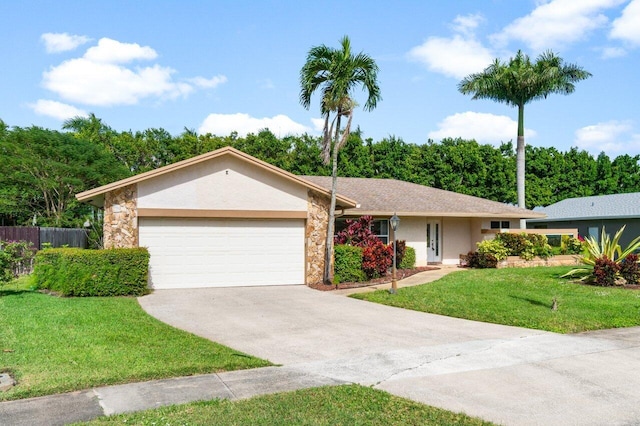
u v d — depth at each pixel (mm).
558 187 42781
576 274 18203
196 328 10133
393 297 14133
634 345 9133
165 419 5242
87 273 13703
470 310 12320
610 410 5898
